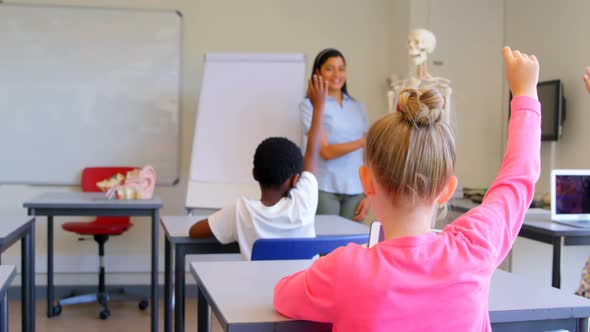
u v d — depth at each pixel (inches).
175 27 176.4
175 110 177.2
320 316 41.3
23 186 173.2
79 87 174.1
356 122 145.4
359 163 145.2
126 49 175.3
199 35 178.7
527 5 159.5
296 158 82.5
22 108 172.4
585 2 137.6
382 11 185.3
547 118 145.6
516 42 164.7
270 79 162.4
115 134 175.6
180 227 100.7
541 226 108.3
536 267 147.5
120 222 168.6
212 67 164.6
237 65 164.2
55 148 173.8
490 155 171.9
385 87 185.2
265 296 51.4
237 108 160.7
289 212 81.7
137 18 175.2
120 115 175.8
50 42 172.7
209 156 157.5
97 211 129.1
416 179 39.4
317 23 182.5
